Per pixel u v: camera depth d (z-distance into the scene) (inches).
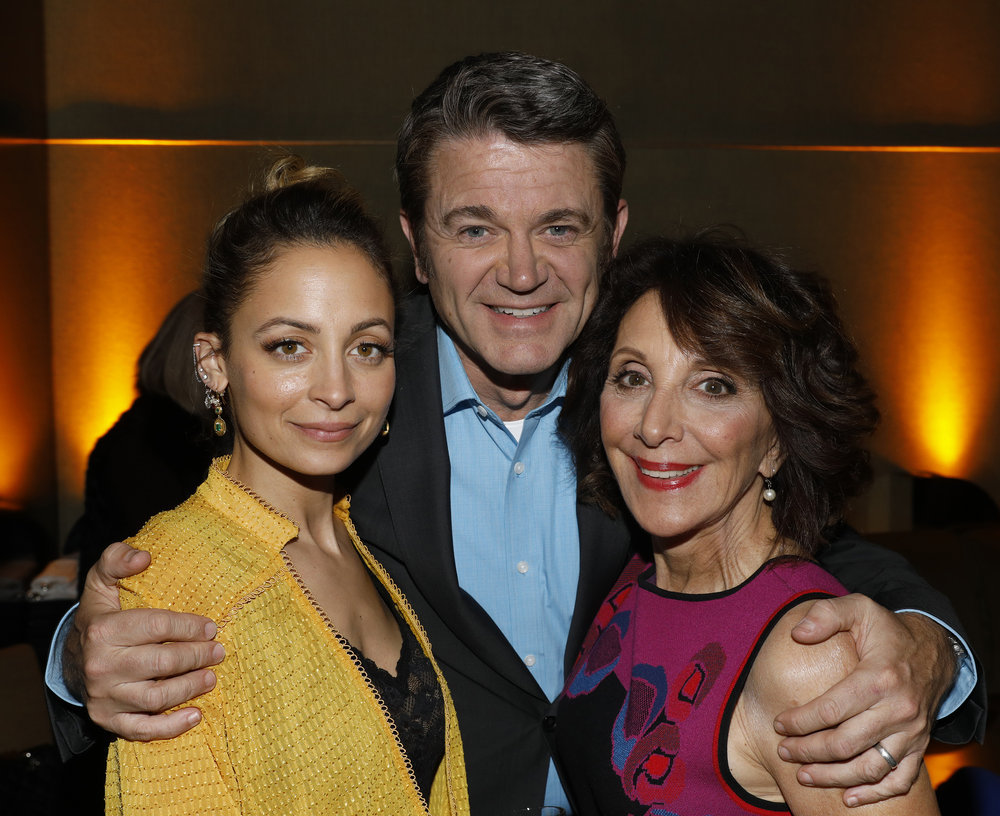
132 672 51.9
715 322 60.9
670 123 250.2
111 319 243.8
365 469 78.6
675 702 59.6
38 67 233.5
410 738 63.1
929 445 266.4
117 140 240.5
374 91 241.8
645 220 252.1
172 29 239.0
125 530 101.4
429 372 79.7
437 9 241.0
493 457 82.2
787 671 54.9
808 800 54.2
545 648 82.6
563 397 80.4
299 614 59.2
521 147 70.7
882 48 254.2
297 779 56.3
